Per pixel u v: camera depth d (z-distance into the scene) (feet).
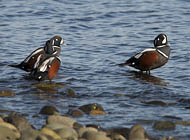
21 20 78.43
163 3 89.56
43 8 85.20
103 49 64.69
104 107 42.68
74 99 45.06
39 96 45.70
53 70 50.24
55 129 34.04
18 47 64.80
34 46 65.67
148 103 43.80
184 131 36.99
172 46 65.62
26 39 68.69
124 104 43.62
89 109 41.06
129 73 55.16
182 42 67.62
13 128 34.50
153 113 41.19
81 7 86.43
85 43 67.31
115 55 62.34
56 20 79.00
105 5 87.71
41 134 32.68
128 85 50.03
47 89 47.93
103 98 45.55
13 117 36.47
